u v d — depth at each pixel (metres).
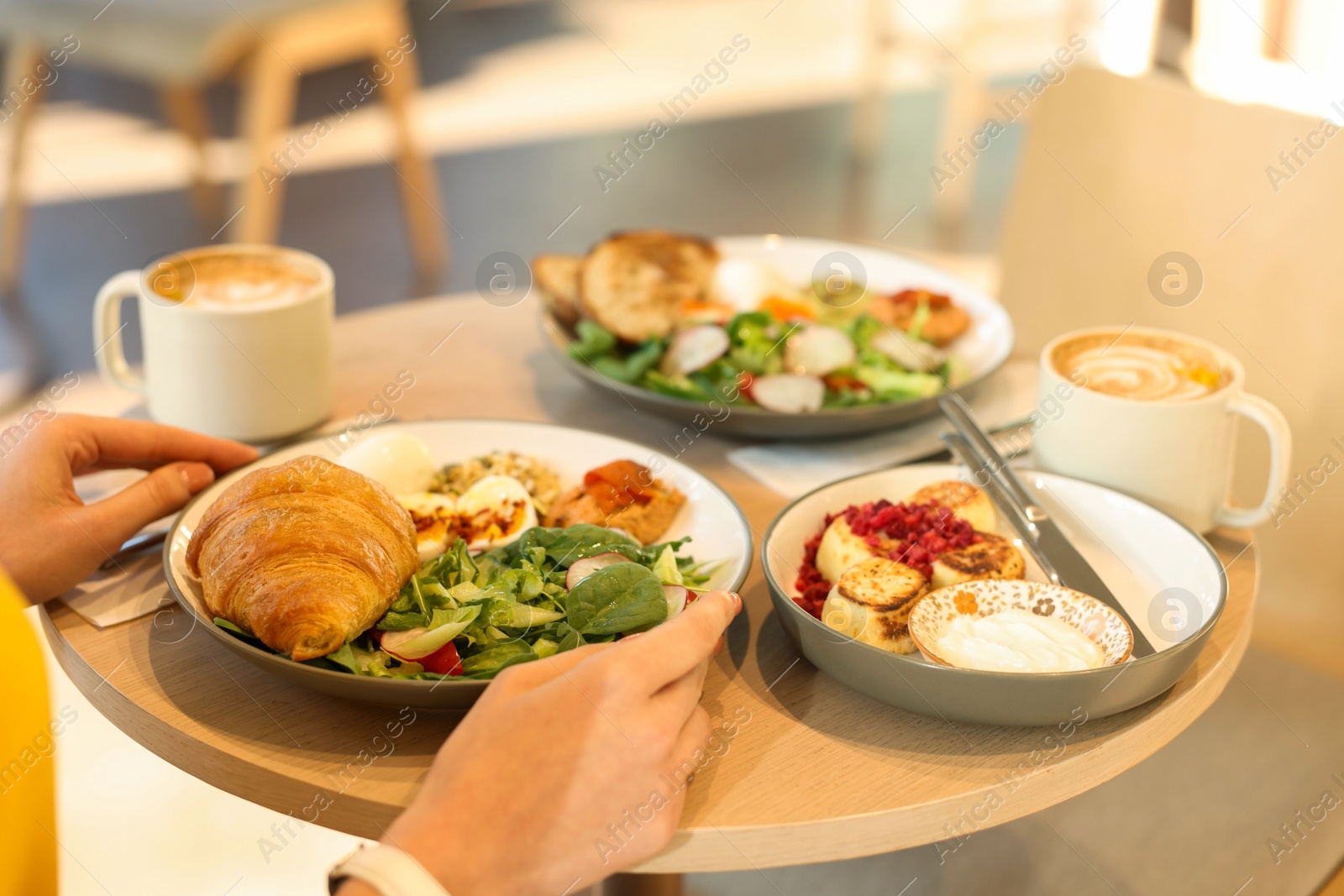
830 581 0.81
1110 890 0.87
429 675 0.75
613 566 0.76
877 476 0.85
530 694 0.70
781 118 3.83
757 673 0.78
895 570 0.78
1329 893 0.86
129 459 0.85
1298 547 1.07
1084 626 0.76
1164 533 0.82
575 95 3.94
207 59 2.18
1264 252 1.08
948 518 0.81
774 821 0.70
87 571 0.81
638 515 0.84
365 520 0.77
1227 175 1.09
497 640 0.76
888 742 0.74
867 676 0.74
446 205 3.06
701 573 0.81
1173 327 1.13
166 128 3.49
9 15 2.30
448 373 1.04
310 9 2.30
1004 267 1.24
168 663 0.78
